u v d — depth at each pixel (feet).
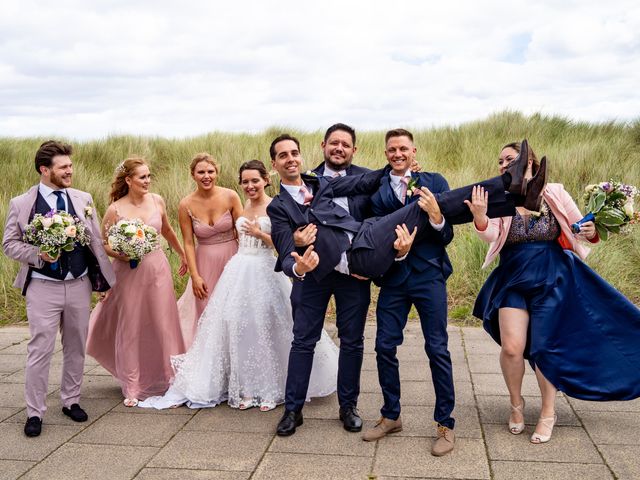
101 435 12.62
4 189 36.42
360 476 10.53
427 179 11.81
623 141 40.32
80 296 13.38
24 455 11.76
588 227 11.84
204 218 16.29
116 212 14.96
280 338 14.34
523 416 12.69
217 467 11.04
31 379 12.83
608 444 11.51
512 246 12.25
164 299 14.98
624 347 11.86
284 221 12.31
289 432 12.32
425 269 11.43
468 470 10.64
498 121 47.60
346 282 12.26
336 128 13.03
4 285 24.00
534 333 11.75
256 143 44.14
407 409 13.55
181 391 14.32
